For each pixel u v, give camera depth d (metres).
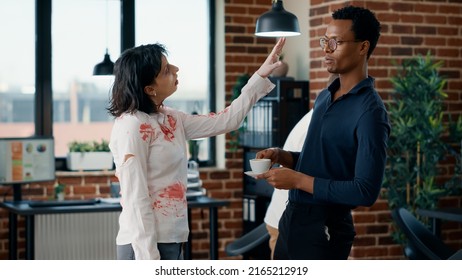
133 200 2.96
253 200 7.04
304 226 2.89
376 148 2.66
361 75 2.79
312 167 2.85
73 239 6.47
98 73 6.32
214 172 7.19
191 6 7.30
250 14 7.32
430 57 5.97
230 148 7.23
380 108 2.71
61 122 6.97
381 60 6.02
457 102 6.31
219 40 7.32
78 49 6.98
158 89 3.08
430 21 6.18
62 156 6.97
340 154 2.77
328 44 2.77
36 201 6.11
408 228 4.68
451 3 6.27
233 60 7.27
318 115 2.88
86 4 6.98
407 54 6.11
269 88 3.33
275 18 5.21
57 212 5.72
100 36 7.03
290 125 6.66
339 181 2.72
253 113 6.94
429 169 5.89
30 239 5.76
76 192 6.79
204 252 7.21
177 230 3.08
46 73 6.89
